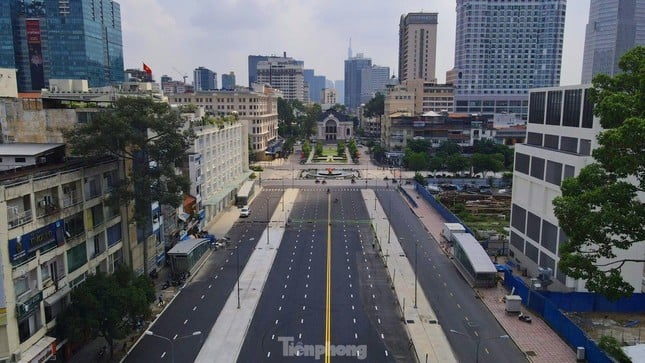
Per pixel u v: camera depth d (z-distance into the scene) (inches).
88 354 2069.4
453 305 2578.7
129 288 2012.8
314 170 7249.0
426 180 6097.4
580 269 1788.9
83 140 2172.7
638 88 1665.8
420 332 2277.3
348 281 2915.8
